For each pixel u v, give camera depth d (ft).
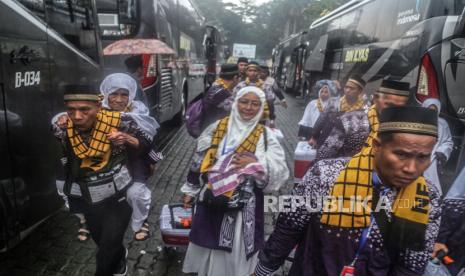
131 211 8.79
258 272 5.94
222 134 7.95
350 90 10.75
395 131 4.37
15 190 8.84
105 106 10.23
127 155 8.42
